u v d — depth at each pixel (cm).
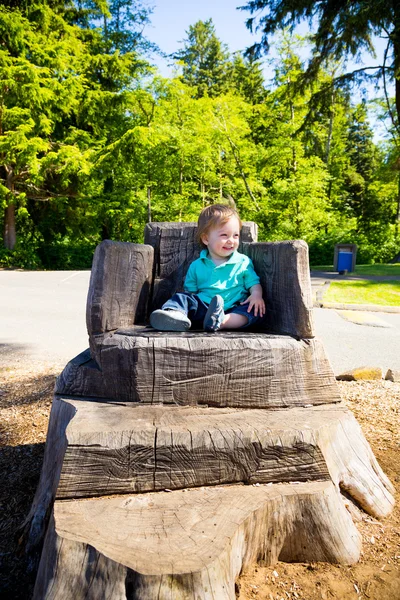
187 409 205
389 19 1467
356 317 782
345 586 171
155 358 206
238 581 167
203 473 181
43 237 2059
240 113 2231
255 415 204
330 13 1617
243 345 209
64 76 1873
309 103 1828
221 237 252
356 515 206
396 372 436
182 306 245
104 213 2042
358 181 3241
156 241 298
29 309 820
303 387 219
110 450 175
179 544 146
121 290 236
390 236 2339
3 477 266
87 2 2145
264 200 2178
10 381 430
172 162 1952
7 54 1672
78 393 219
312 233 2141
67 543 145
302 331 220
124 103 1945
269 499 175
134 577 134
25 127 1611
